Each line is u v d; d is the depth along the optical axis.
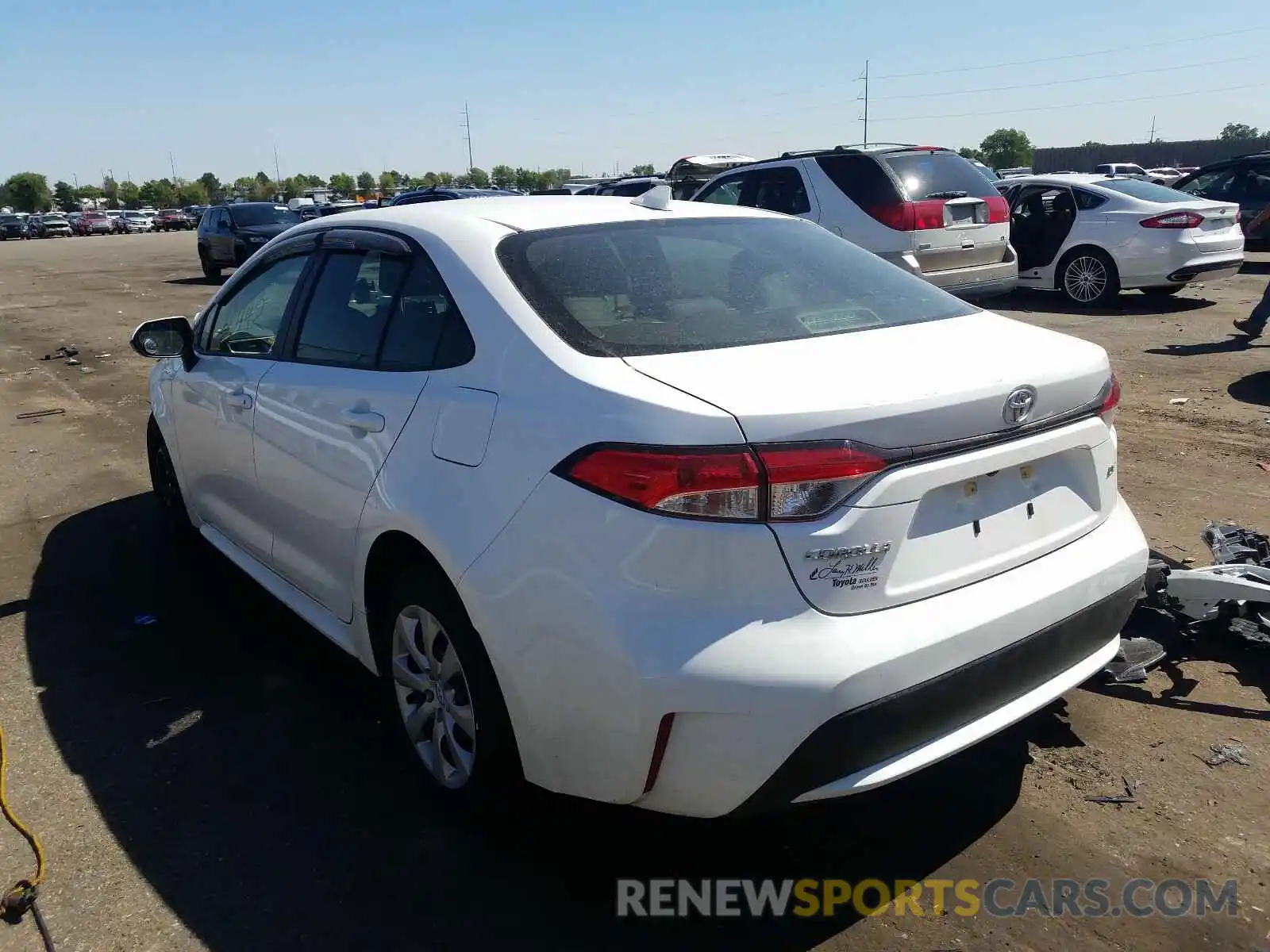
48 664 4.04
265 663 4.03
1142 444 6.40
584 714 2.40
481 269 2.96
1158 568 3.88
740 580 2.24
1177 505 5.29
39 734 3.52
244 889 2.73
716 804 2.32
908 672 2.31
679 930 2.56
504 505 2.54
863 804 3.04
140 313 16.12
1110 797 3.03
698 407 2.30
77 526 5.70
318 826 2.99
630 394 2.40
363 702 3.71
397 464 2.93
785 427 2.24
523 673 2.51
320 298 3.66
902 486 2.32
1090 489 2.83
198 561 5.13
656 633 2.26
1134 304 12.22
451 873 2.78
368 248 3.46
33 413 8.69
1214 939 2.48
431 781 3.10
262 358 3.92
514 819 2.86
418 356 3.04
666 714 2.27
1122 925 2.54
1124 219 11.63
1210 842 2.82
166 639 4.26
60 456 7.22
